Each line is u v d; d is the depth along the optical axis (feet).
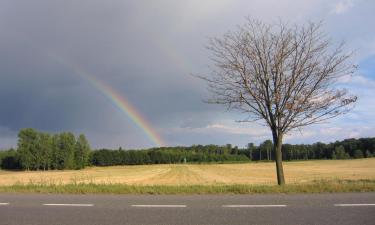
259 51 64.49
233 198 43.09
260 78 64.39
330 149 574.56
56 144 456.04
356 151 556.10
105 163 522.47
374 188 48.16
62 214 34.78
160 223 30.53
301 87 64.23
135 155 545.44
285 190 48.39
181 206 38.09
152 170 373.81
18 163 450.71
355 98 74.02
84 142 477.77
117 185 59.21
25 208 38.22
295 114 63.87
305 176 211.20
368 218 31.17
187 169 379.55
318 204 37.60
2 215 34.60
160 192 49.70
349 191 47.62
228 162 588.09
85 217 33.27
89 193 51.06
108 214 34.47
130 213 34.78
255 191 48.65
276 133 65.05
